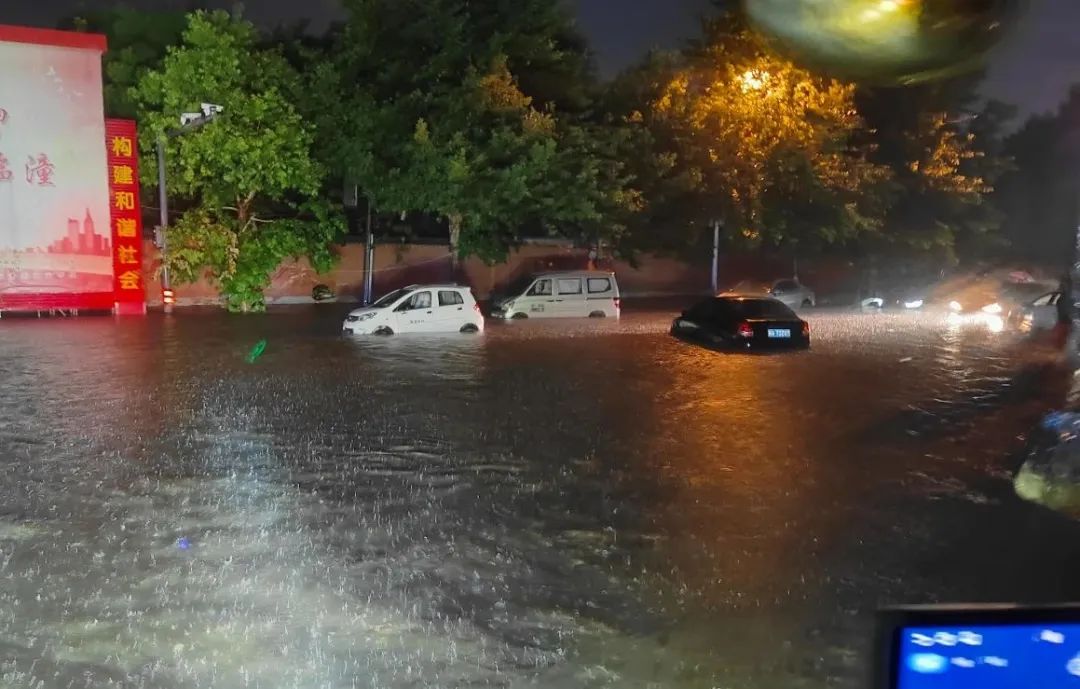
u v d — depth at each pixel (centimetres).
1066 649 188
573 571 629
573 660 493
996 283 3438
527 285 2691
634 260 3306
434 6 2502
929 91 3491
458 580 609
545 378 1498
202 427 1084
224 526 718
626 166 2770
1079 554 672
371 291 2792
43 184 2417
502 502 796
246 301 2611
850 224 3284
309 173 2606
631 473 901
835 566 643
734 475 899
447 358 1727
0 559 639
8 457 933
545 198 2538
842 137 3119
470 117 2472
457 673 476
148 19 2728
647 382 1478
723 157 2950
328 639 514
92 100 2445
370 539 691
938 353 1922
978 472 914
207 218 2614
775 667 487
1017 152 3919
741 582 612
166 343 1894
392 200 2575
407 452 973
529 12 2614
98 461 920
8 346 1825
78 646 502
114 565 628
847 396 1369
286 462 924
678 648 509
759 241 3381
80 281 2478
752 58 2827
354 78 2641
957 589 599
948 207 3700
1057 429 930
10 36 2352
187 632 521
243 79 2562
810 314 3072
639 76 2900
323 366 1600
